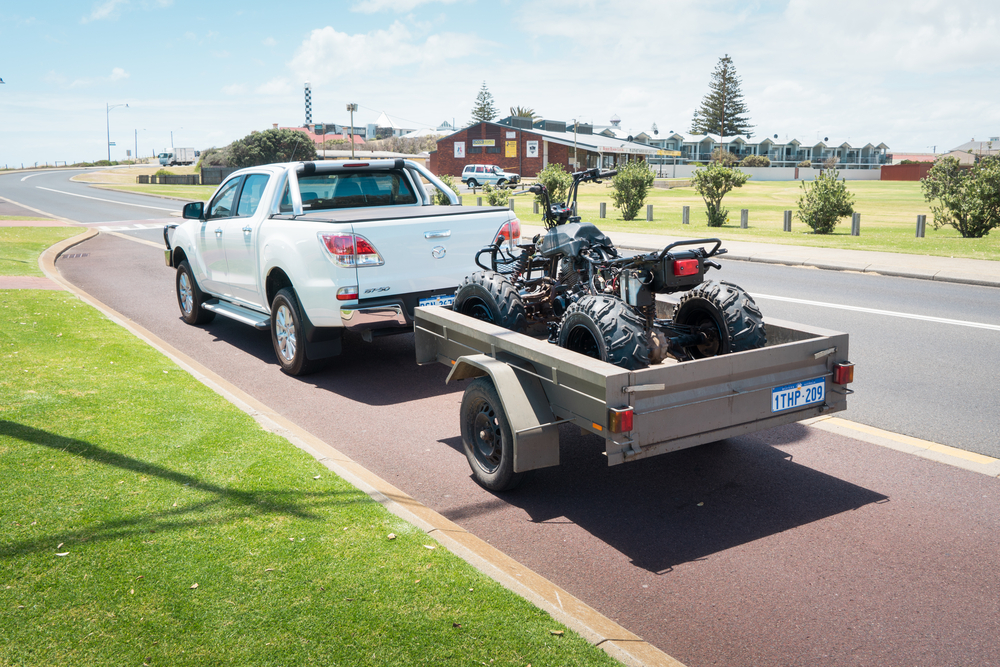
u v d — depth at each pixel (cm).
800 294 1145
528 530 411
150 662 275
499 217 727
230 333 920
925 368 723
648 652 296
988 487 457
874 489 457
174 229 993
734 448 532
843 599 340
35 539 359
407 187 828
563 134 8819
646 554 383
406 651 283
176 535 367
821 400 439
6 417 521
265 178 766
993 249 1653
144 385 620
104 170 11206
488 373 434
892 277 1324
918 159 14188
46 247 1764
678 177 9456
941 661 296
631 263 458
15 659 275
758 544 392
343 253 635
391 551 357
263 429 527
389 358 799
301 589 322
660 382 374
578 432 572
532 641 290
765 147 11244
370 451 527
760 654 303
